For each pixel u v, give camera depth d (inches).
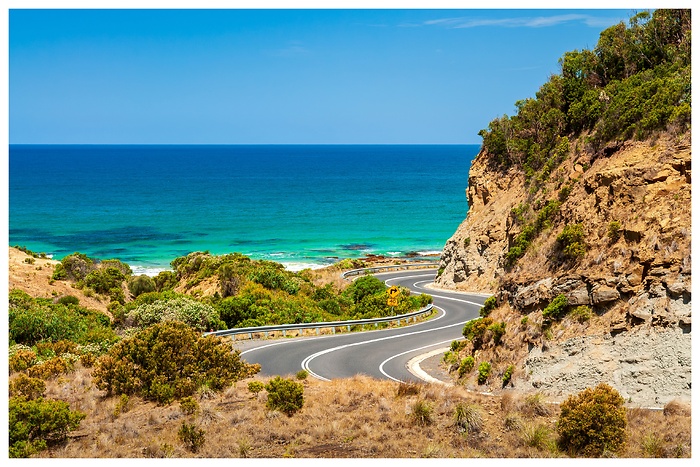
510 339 1003.3
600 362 852.6
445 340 1441.9
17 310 1437.0
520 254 1221.7
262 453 711.7
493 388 952.9
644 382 797.2
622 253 943.7
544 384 884.0
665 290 849.5
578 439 682.8
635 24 1831.9
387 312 1813.5
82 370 1053.8
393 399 840.9
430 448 690.8
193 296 1991.9
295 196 7101.4
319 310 1868.8
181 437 738.8
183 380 902.4
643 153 1089.4
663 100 1169.4
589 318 914.7
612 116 1315.2
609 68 1895.9
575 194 1177.4
